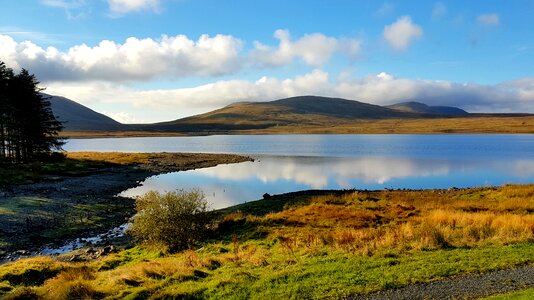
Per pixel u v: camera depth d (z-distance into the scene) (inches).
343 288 556.1
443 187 2289.6
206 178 2741.1
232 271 673.6
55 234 1206.9
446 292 529.7
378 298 519.5
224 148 6181.1
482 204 1437.0
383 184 2432.3
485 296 512.7
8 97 2640.3
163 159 3959.2
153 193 1032.2
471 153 4576.8
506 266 633.0
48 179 2276.1
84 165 3026.6
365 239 866.1
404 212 1285.7
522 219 990.4
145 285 622.8
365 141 7613.2
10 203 1526.8
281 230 1063.6
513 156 4156.0
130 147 6830.7
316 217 1214.9
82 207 1578.5
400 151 4995.1
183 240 1004.6
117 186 2251.5
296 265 685.3
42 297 597.3
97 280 689.0
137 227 1021.8
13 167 2439.7
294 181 2583.7
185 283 617.3
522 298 471.5
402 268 632.4
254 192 2164.1
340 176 2807.6
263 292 557.0
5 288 669.3
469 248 762.8
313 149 5620.1
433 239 804.6
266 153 4963.1
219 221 1201.4
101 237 1201.4
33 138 2837.1
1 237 1134.4
